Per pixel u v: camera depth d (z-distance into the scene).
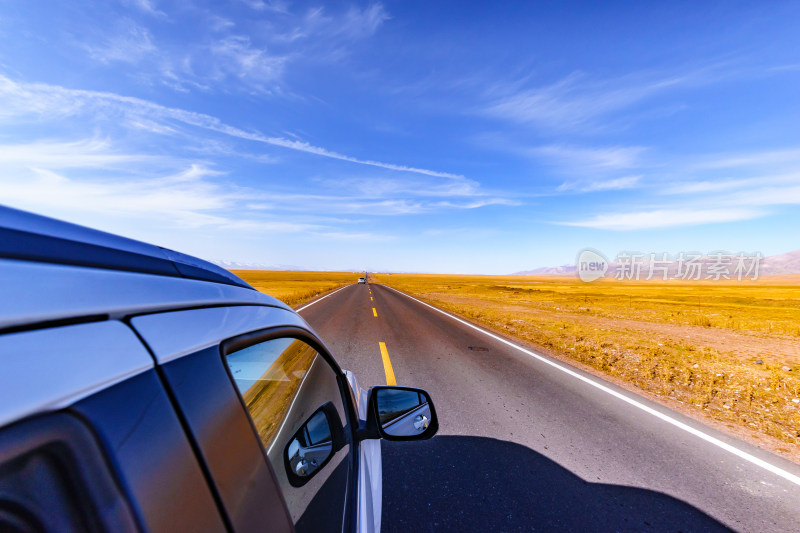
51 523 0.38
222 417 0.75
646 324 15.29
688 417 4.52
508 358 7.36
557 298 34.97
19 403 0.35
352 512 1.60
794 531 2.51
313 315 12.90
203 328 0.80
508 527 2.47
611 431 4.01
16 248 0.47
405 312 15.32
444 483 2.95
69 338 0.46
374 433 1.92
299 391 1.48
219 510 0.67
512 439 3.74
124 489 0.47
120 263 0.68
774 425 4.43
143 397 0.55
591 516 2.60
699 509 2.71
